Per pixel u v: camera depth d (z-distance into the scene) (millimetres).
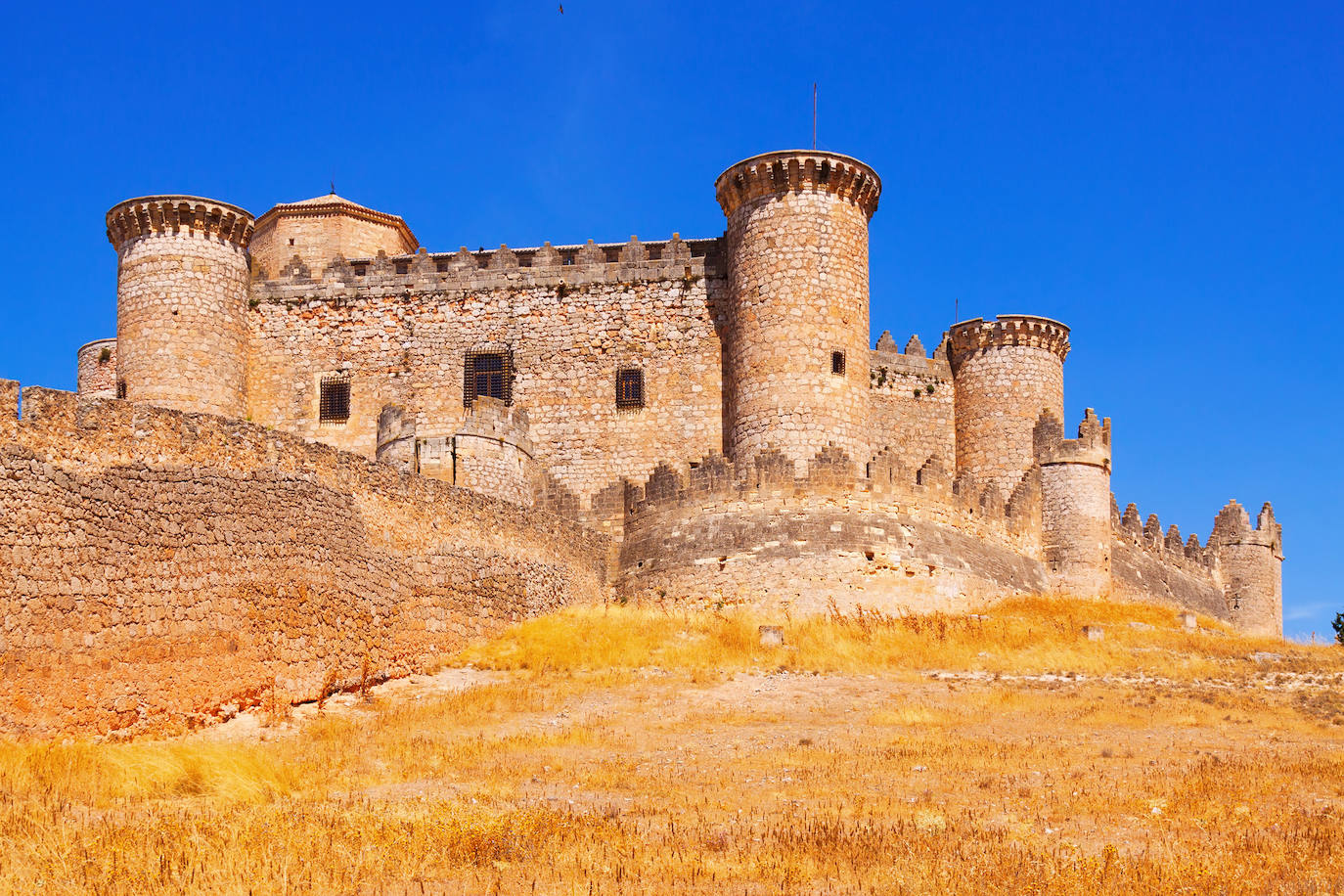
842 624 47000
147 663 28969
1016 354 61969
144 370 56781
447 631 41844
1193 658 42875
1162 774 27016
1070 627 47031
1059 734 32312
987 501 56500
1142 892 18344
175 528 30391
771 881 18922
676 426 58594
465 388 60406
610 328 59938
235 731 30922
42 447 27328
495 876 18984
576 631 44500
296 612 34281
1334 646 49312
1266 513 85875
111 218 58188
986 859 19953
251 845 19766
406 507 40656
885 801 24609
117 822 21328
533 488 56344
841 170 55250
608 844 20844
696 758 29250
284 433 35219
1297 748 30203
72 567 27375
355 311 61500
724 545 51188
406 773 27312
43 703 26266
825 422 53625
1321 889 18562
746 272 55625
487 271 61312
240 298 60031
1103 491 60719
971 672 41219
